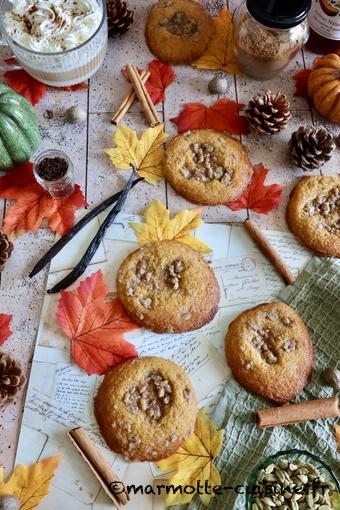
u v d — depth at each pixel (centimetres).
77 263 60
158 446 55
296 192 62
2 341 58
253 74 67
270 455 54
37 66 62
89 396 56
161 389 56
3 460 55
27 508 54
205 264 60
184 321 58
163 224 61
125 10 65
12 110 59
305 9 59
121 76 67
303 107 67
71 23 61
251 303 60
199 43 67
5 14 61
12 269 60
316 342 59
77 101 66
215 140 64
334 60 64
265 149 65
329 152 62
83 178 63
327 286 59
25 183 62
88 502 54
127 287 58
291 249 62
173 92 66
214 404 57
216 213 62
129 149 63
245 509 52
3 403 55
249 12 60
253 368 57
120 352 57
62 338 58
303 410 55
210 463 55
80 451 54
